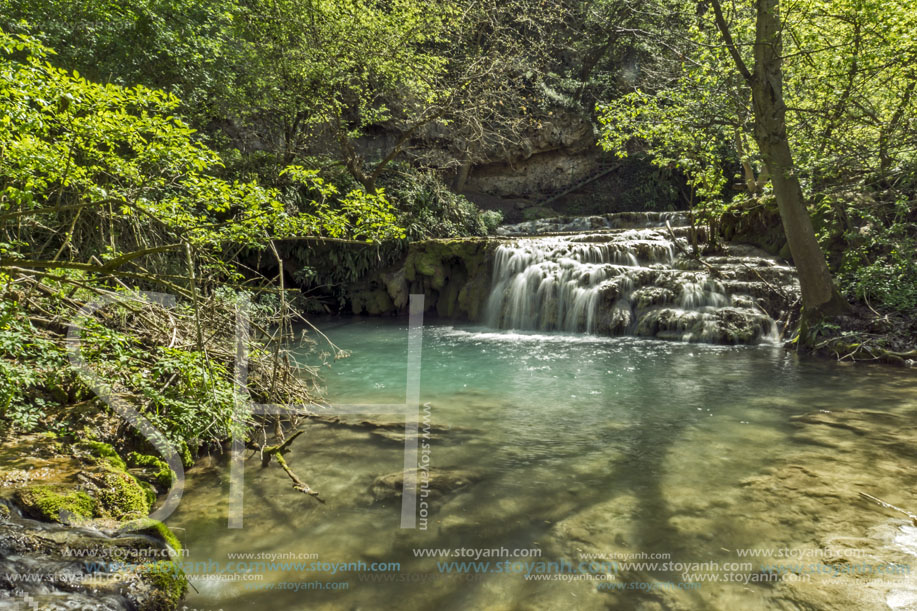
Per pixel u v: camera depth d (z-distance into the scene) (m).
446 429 5.09
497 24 16.62
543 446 4.63
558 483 3.83
